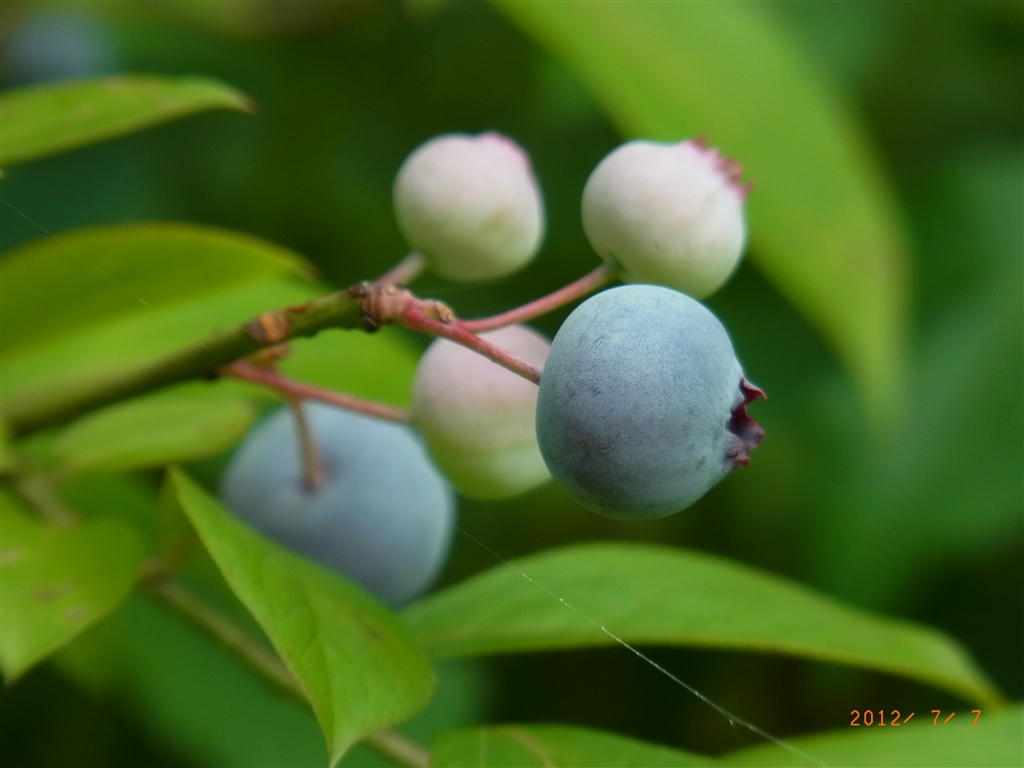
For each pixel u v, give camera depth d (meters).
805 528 0.20
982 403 0.20
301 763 0.16
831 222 0.16
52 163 0.20
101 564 0.12
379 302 0.12
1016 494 0.20
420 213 0.13
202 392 0.15
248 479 0.14
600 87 0.15
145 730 0.17
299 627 0.12
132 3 0.20
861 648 0.14
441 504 0.14
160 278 0.14
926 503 0.20
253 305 0.16
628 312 0.11
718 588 0.14
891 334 0.16
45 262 0.13
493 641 0.13
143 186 0.20
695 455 0.11
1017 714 0.13
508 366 0.12
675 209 0.12
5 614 0.12
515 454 0.12
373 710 0.11
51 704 0.17
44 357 0.15
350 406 0.13
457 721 0.17
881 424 0.16
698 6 0.16
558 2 0.15
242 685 0.16
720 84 0.16
